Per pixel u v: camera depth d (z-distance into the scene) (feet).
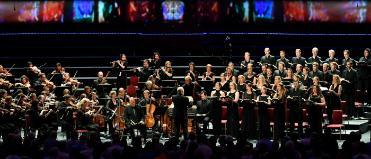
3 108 61.52
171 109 62.59
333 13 92.27
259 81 64.28
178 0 92.53
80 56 88.94
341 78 66.49
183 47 89.51
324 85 66.08
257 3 92.84
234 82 63.16
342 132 62.59
